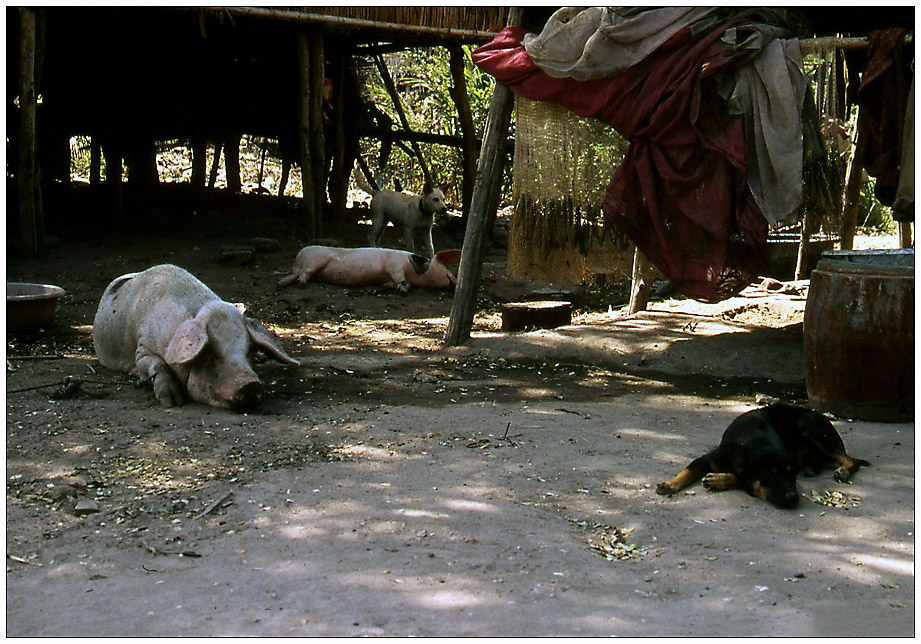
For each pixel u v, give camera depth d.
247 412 6.14
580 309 10.80
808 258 11.85
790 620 3.31
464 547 3.96
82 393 6.49
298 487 4.70
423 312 10.28
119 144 14.15
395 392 6.87
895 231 16.98
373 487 4.71
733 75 6.79
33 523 4.23
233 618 3.29
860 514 4.43
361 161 17.03
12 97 12.99
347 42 14.42
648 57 7.06
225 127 15.15
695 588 3.62
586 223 7.78
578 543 4.06
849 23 8.85
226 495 4.57
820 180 6.96
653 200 7.22
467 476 4.89
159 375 6.33
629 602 3.47
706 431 5.84
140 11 11.88
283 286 10.82
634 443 5.53
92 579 3.67
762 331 8.73
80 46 13.77
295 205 16.14
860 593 3.59
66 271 10.98
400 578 3.64
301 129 12.71
